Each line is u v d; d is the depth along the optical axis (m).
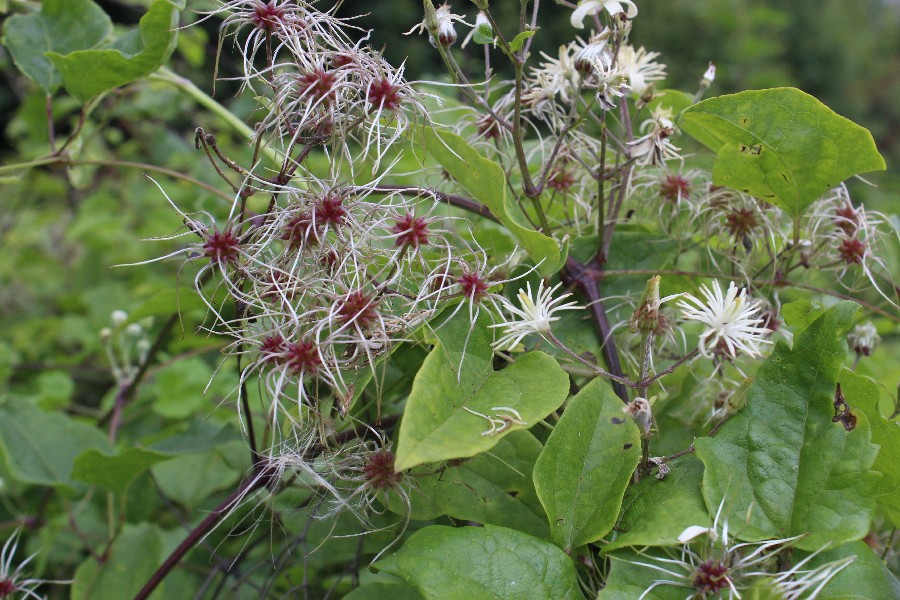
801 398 0.43
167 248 1.00
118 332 0.62
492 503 0.45
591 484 0.43
